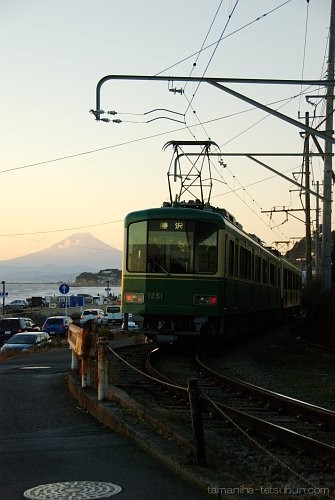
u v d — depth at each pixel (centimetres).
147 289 1755
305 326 2888
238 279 1969
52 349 2694
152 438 743
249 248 2183
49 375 1510
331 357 2002
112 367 1430
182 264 1750
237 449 743
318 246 5106
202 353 1958
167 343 1820
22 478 633
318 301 2747
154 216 1775
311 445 720
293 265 3969
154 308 1744
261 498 533
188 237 1758
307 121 3259
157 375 1299
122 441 791
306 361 1908
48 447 763
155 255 1764
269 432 807
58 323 4094
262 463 686
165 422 787
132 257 1784
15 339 3086
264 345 2394
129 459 703
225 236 1775
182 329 1770
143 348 2184
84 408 1040
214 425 882
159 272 1752
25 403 1092
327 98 2416
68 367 1705
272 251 3138
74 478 632
